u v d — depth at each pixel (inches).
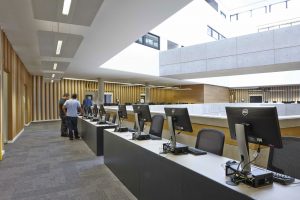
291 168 70.6
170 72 455.2
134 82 623.2
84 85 597.9
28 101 461.7
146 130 177.5
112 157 151.2
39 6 134.0
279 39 329.7
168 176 82.1
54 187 129.3
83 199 113.7
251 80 633.0
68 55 258.2
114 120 231.5
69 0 127.3
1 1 148.1
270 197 51.5
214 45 397.7
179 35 533.6
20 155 202.4
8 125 258.2
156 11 161.0
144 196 102.0
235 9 794.8
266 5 737.6
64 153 209.3
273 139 59.1
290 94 664.4
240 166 64.8
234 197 55.0
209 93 674.2
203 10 621.6
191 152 91.4
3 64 210.4
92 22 166.6
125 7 154.3
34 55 300.2
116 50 261.9
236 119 68.3
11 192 123.0
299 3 662.5
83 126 273.6
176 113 95.7
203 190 64.6
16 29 200.2
